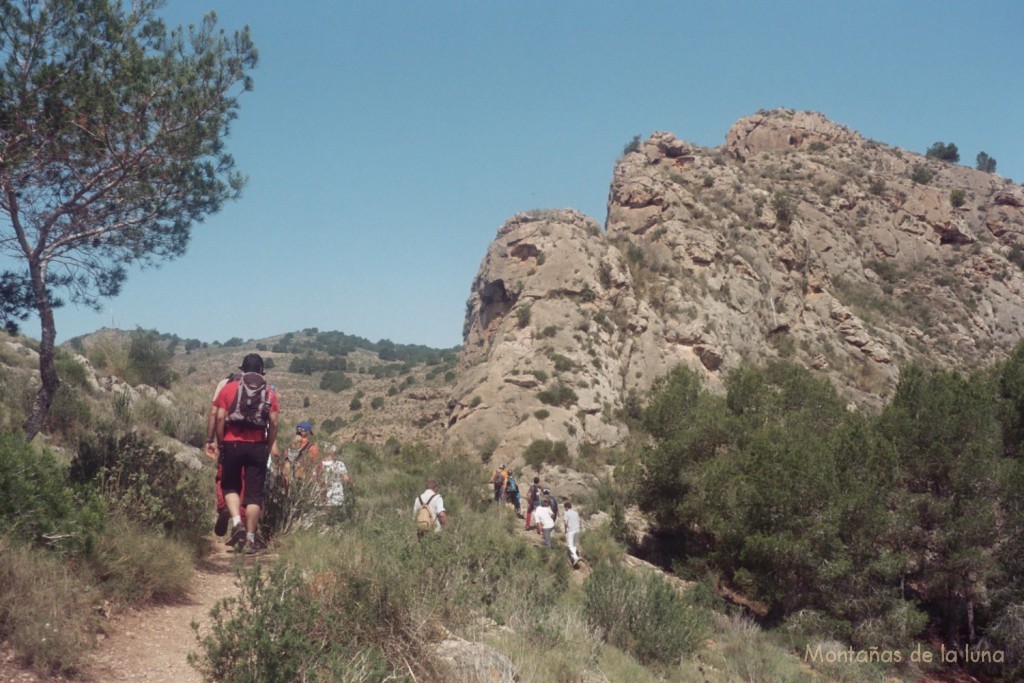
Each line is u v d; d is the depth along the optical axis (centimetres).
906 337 7088
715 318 5741
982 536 1994
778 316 6303
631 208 6644
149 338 2612
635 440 4572
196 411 2148
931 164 9919
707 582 2117
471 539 984
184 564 760
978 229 8956
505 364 4938
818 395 2941
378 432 5953
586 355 5006
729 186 7638
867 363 6381
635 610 1190
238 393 698
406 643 630
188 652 600
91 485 802
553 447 4262
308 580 675
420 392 6569
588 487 3816
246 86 1135
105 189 1059
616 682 866
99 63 1034
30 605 557
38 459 698
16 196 1034
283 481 1001
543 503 2353
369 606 639
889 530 2072
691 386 3041
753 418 2805
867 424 2352
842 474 2108
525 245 5825
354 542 860
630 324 5412
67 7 999
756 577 2042
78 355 2289
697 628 1280
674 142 8381
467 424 4538
